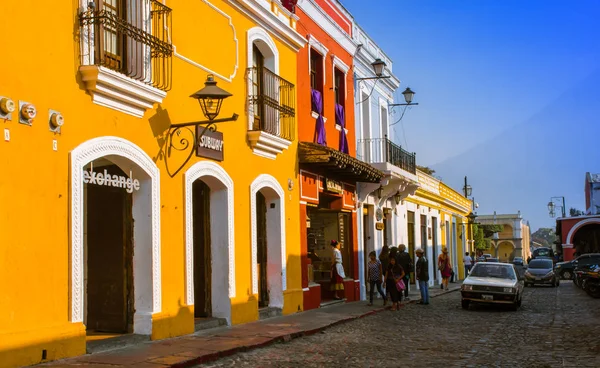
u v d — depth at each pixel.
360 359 10.45
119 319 11.40
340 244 21.59
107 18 9.73
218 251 14.08
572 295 28.16
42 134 8.90
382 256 22.25
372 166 22.61
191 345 10.80
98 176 10.17
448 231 41.59
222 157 13.78
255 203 15.36
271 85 16.44
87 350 9.67
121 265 11.46
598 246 56.84
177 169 12.13
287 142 16.78
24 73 8.62
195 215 14.09
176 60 12.30
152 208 11.33
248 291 14.88
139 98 10.80
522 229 106.06
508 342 12.74
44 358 8.73
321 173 19.78
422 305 21.91
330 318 16.06
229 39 14.51
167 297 11.73
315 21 20.05
